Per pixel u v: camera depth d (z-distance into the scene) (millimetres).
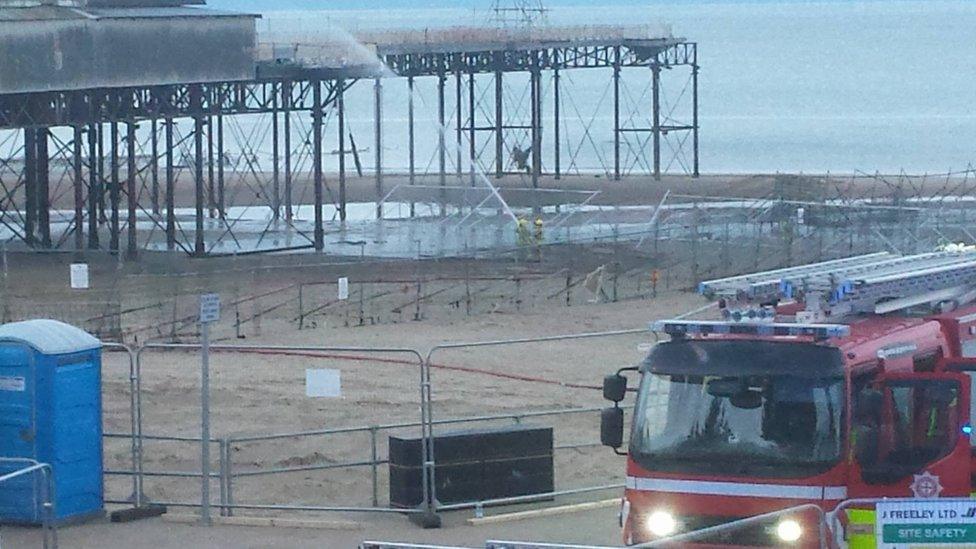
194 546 21484
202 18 63844
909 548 15352
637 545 16406
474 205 88188
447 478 23297
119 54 60281
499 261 59000
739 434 17172
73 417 22703
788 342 17359
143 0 66438
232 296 50812
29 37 57094
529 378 37656
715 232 64312
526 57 99500
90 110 63156
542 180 101438
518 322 46438
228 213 89062
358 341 42531
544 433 24062
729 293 18891
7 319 45188
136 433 24438
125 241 71188
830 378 17047
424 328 45406
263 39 74562
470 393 35781
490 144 143625
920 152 124125
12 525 22516
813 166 115000
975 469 17609
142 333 44062
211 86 68000
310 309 48906
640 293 51969
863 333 18047
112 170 69312
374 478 24062
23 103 61250
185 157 84375
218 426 31859
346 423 32125
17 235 68062
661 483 17328
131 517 23125
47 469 20281
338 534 22172
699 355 17516
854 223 61812
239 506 23188
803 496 16859
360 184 101750
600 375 38375
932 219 62938
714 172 110688
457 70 96562
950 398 17078
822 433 16969
